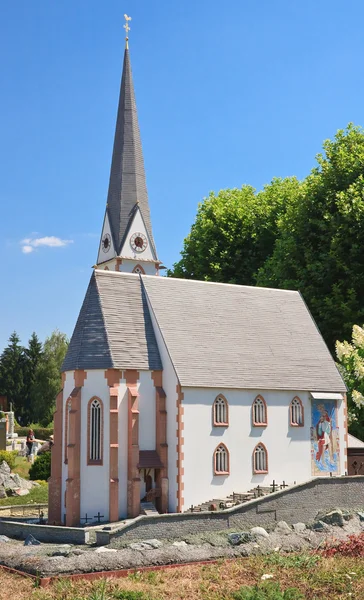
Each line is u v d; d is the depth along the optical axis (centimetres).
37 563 2764
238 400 4694
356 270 6341
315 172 7162
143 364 4538
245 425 4694
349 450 5184
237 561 2925
